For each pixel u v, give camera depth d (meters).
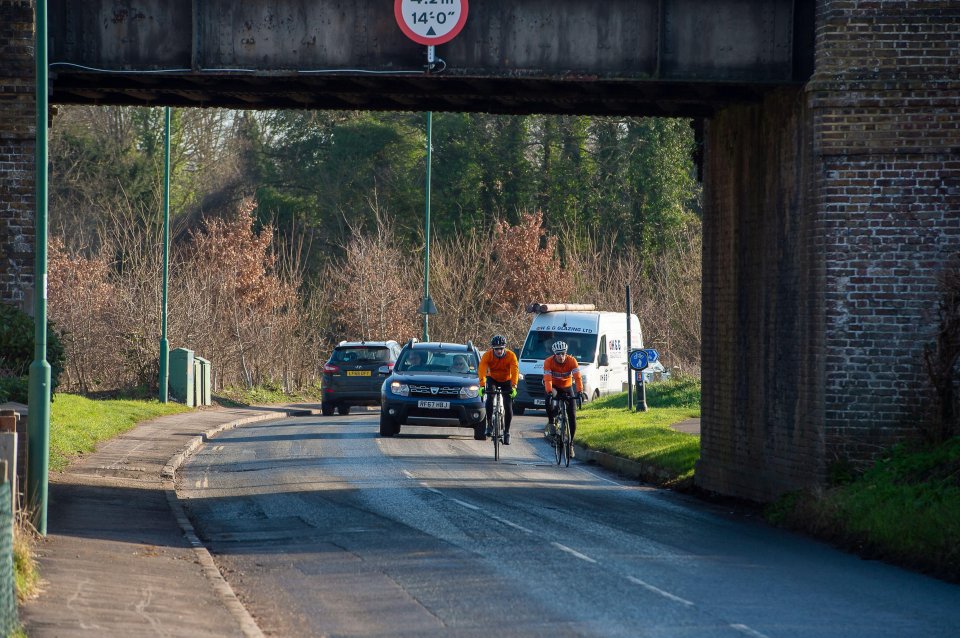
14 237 37.31
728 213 41.75
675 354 118.75
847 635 19.80
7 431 26.36
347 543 29.69
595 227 152.00
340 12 36.06
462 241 145.25
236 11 36.16
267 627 20.56
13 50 36.50
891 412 34.31
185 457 53.34
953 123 34.25
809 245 35.34
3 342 38.44
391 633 20.03
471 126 153.38
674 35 35.72
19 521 25.70
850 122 34.38
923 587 24.09
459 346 67.88
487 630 20.14
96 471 44.41
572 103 41.75
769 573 25.58
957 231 34.25
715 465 42.25
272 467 48.91
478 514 34.84
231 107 41.88
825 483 34.31
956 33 34.31
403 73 35.91
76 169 141.38
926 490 29.78
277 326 110.31
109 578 23.36
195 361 89.06
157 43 36.28
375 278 119.81
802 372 35.84
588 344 93.25
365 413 90.75
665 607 21.94
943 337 33.44
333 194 151.75
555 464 51.91
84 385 91.50
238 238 121.06
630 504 38.16
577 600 22.58
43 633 17.94
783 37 35.81
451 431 70.31
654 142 151.12
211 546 29.62
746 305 40.06
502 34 35.91
